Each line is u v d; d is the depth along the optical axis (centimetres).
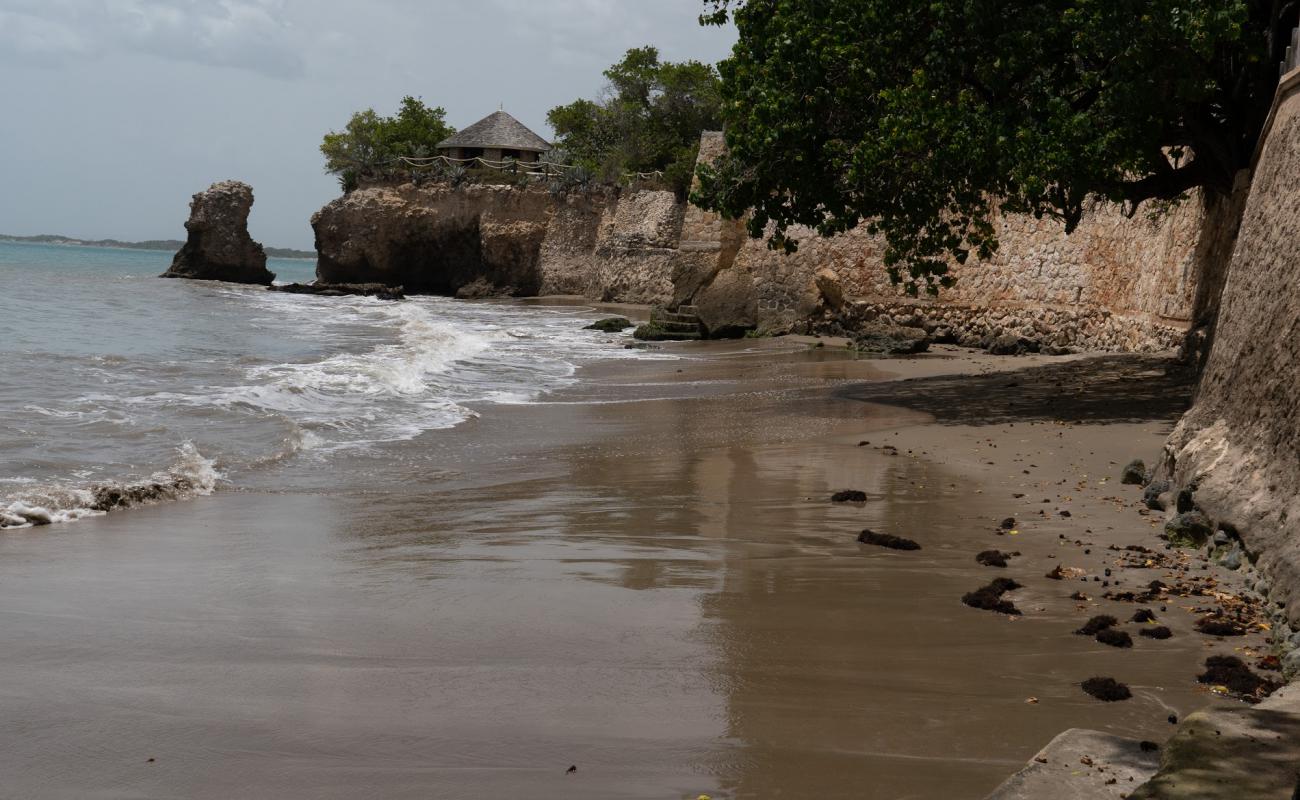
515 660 568
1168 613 658
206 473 1120
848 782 417
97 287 5497
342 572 753
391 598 686
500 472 1180
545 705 502
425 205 7288
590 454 1302
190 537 859
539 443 1385
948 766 434
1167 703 511
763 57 1878
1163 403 1619
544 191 6981
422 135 8406
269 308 4634
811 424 1560
